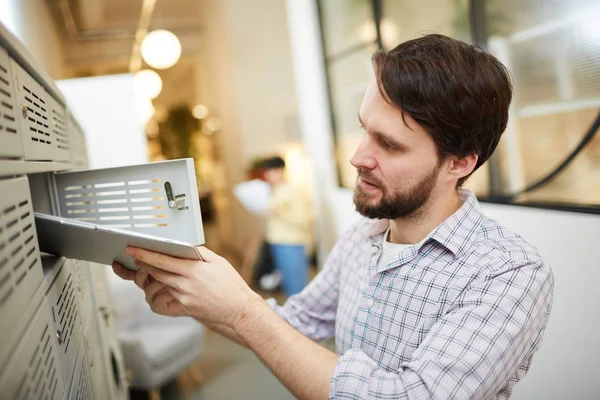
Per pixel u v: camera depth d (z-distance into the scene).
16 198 0.61
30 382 0.57
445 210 0.90
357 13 3.07
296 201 3.92
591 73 1.37
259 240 5.18
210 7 6.69
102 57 9.02
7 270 0.53
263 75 5.78
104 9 6.59
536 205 1.59
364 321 0.93
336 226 3.80
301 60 4.12
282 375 0.78
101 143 2.80
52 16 5.86
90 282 1.37
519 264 0.78
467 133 0.81
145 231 0.85
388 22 2.69
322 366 0.76
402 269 0.90
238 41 5.70
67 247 0.85
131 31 7.83
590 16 1.35
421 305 0.86
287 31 5.80
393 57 0.81
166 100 12.20
